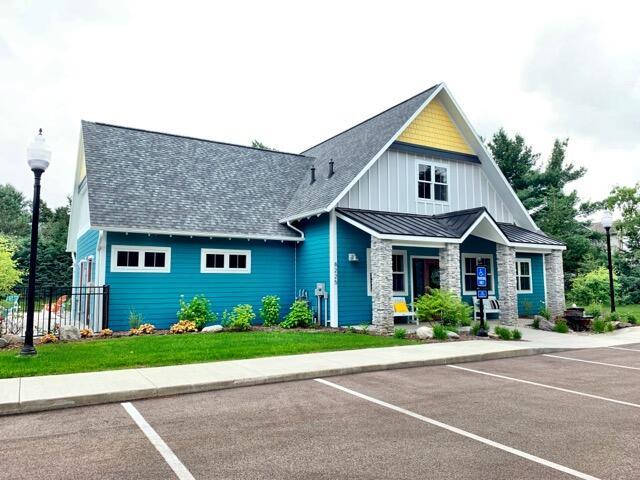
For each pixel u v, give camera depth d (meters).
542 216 31.91
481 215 16.22
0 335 11.74
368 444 4.91
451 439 5.08
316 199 16.44
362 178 16.67
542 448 4.80
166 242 14.88
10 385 7.05
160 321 14.57
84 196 18.73
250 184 18.67
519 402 6.70
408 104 18.27
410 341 12.30
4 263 13.91
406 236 14.52
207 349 10.20
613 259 32.22
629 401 6.81
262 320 16.42
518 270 21.31
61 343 11.12
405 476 4.09
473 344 12.05
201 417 5.90
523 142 34.22
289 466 4.32
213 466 4.32
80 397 6.48
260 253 16.62
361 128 20.03
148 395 6.89
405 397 6.95
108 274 13.88
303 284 16.89
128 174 16.17
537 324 16.55
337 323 15.32
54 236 41.72
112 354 9.48
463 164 19.50
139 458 4.52
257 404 6.52
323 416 5.94
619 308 27.03
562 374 8.88
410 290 17.62
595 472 4.18
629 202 35.78
